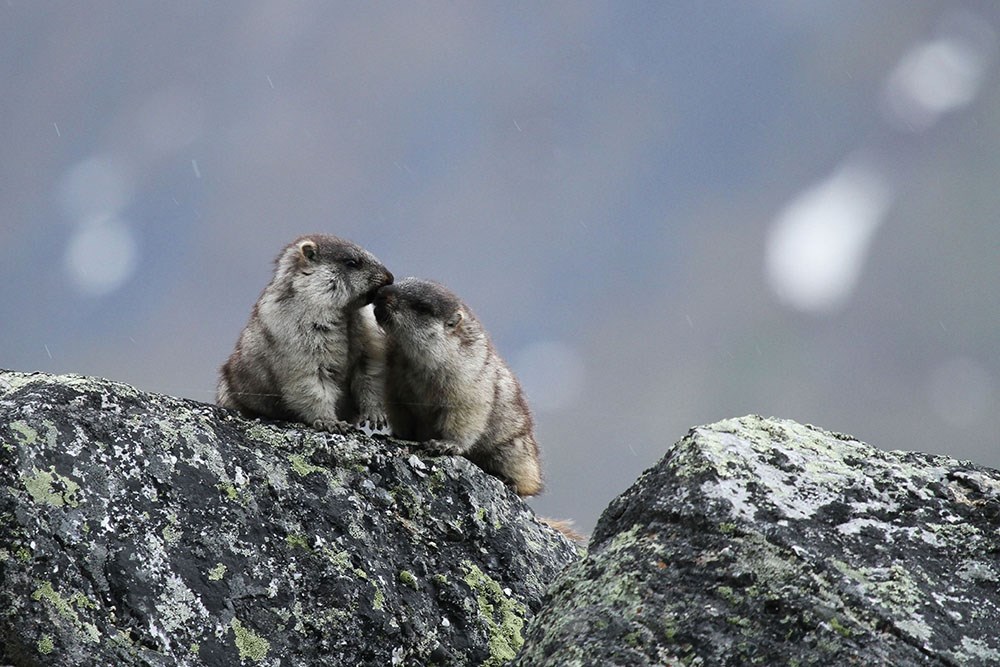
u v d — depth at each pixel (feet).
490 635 53.42
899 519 43.73
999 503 44.19
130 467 50.57
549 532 61.16
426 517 57.11
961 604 40.68
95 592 46.93
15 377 55.11
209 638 47.98
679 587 42.14
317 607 50.49
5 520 46.75
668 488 45.03
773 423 48.26
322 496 54.70
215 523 50.93
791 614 40.42
